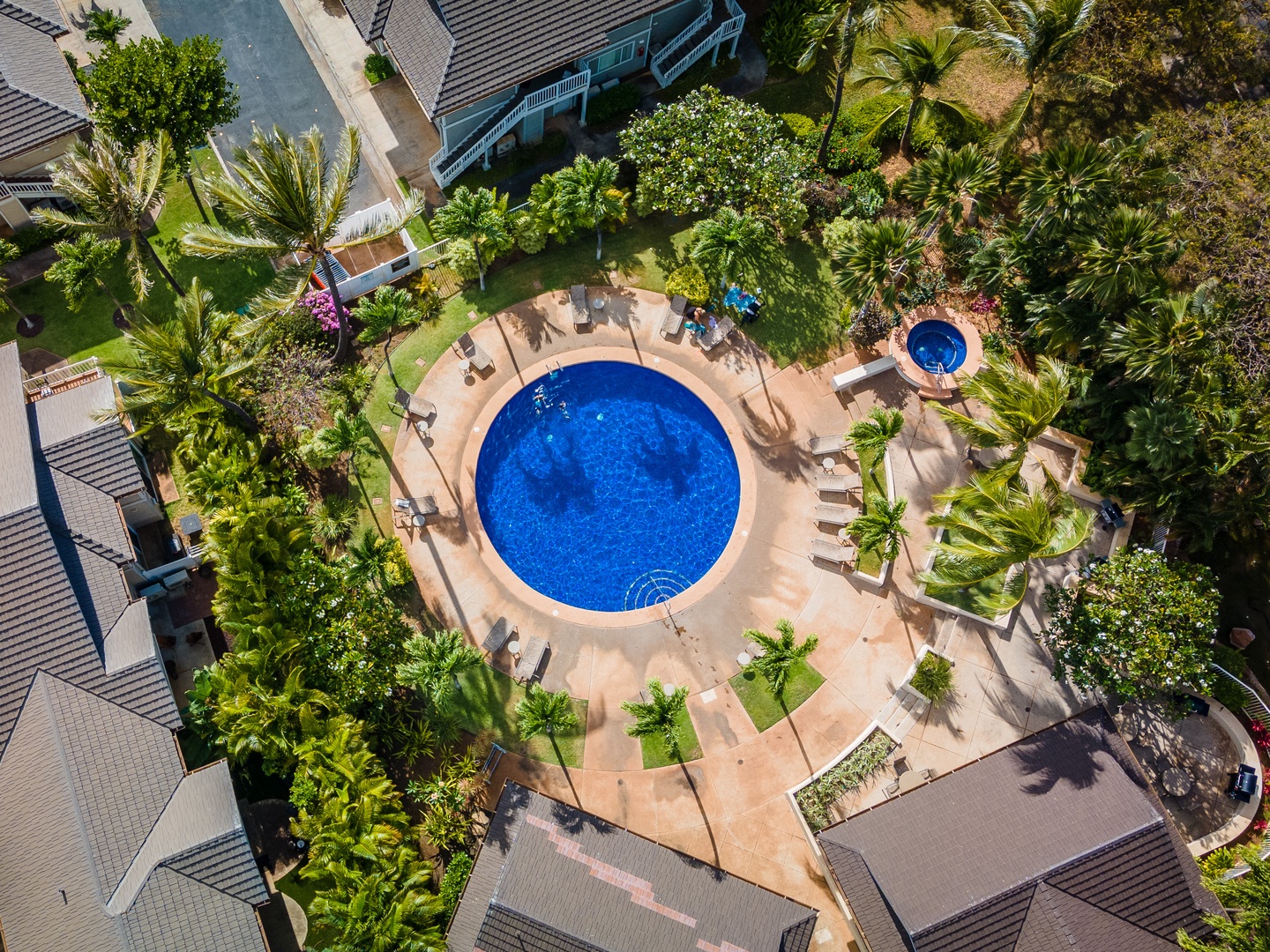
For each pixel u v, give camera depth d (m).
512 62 39.59
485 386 40.12
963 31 36.50
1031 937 30.22
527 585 37.75
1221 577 38.31
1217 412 34.06
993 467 35.22
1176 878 31.42
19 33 40.62
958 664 36.59
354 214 41.09
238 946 30.58
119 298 41.09
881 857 31.58
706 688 36.50
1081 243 36.09
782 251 42.41
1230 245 35.03
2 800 31.78
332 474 38.72
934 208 37.56
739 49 45.88
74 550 34.53
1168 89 43.16
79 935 29.98
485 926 30.34
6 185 39.75
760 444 39.66
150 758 32.56
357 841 30.73
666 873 31.78
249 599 34.06
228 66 45.09
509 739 35.69
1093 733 33.69
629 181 43.00
